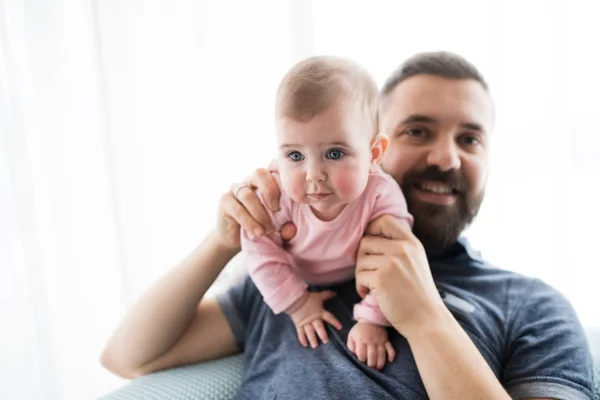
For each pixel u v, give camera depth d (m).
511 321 0.76
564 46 0.99
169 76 1.16
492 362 0.71
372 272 0.70
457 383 0.61
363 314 0.72
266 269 0.73
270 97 1.14
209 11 1.13
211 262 0.81
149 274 1.22
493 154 1.06
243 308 0.89
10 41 1.13
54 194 1.20
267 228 0.72
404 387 0.66
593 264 1.04
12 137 1.13
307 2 1.08
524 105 1.03
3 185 1.17
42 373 1.22
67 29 1.15
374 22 1.07
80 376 1.28
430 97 0.82
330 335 0.75
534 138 1.04
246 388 0.75
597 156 1.02
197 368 0.85
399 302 0.67
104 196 1.22
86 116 1.18
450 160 0.81
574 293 1.04
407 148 0.84
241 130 1.16
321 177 0.61
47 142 1.18
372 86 0.66
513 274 0.84
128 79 1.14
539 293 0.79
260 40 1.13
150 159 1.18
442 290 0.80
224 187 1.19
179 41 1.15
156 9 1.14
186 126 1.17
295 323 0.75
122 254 1.20
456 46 1.05
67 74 1.17
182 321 0.82
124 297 1.22
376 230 0.73
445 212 0.85
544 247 1.06
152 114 1.17
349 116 0.60
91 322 1.27
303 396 0.67
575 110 1.01
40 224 1.21
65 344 1.26
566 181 1.03
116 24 1.12
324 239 0.72
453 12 1.04
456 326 0.68
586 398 0.64
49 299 1.23
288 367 0.72
